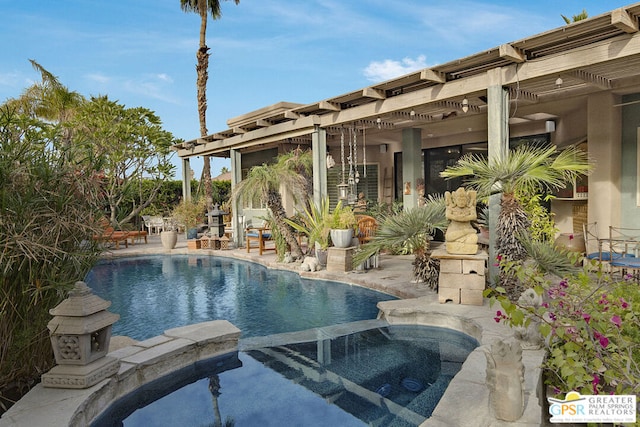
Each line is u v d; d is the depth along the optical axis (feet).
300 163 33.01
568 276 13.15
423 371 12.84
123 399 11.45
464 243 17.42
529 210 24.30
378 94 24.06
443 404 9.48
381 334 16.02
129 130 44.96
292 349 14.84
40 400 9.93
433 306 17.13
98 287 26.02
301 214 32.04
